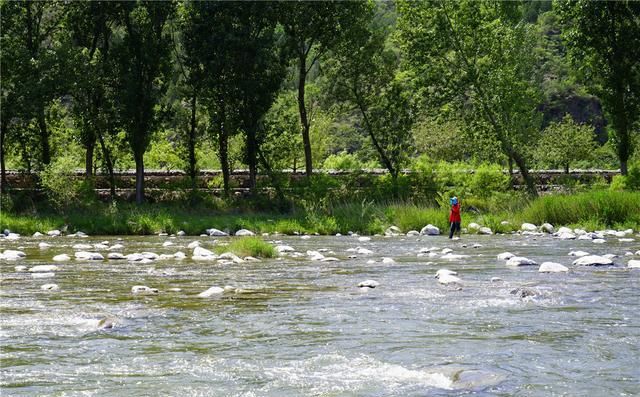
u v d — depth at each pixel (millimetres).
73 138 41094
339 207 32938
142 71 38594
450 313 8992
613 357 6672
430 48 40531
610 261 14383
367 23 42125
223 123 39625
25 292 10992
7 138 40656
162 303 9930
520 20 43438
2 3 38125
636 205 27938
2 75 37188
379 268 14484
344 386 5754
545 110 105938
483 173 37344
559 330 7910
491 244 21516
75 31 40625
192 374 6152
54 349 7074
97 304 9836
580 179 44562
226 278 12820
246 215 35375
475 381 5832
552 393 5539
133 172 47125
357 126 86000
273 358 6711
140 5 38844
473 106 41812
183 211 36625
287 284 11938
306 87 43375
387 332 7859
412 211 30297
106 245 22250
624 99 41500
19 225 29438
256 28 39594
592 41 41250
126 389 5691
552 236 25031
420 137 71688
